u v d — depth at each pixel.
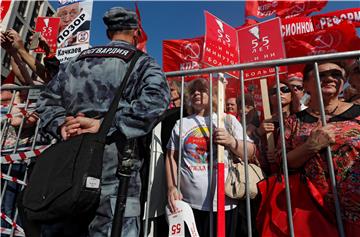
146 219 1.88
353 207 1.59
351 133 1.70
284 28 4.22
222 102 2.05
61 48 3.13
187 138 2.11
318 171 1.74
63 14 3.23
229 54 2.80
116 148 1.44
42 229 1.49
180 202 1.84
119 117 1.42
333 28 3.80
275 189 1.82
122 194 1.33
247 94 3.20
